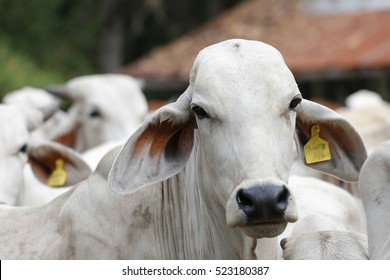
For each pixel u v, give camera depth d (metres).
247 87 8.58
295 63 32.16
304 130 9.48
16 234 9.87
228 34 36.00
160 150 9.08
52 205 10.02
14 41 39.41
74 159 12.26
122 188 8.89
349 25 34.19
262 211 8.04
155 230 9.41
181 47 36.12
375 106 17.41
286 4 37.00
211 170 8.68
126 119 18.14
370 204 9.20
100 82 18.56
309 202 11.20
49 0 40.72
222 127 8.54
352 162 9.68
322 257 8.91
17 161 12.52
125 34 44.91
